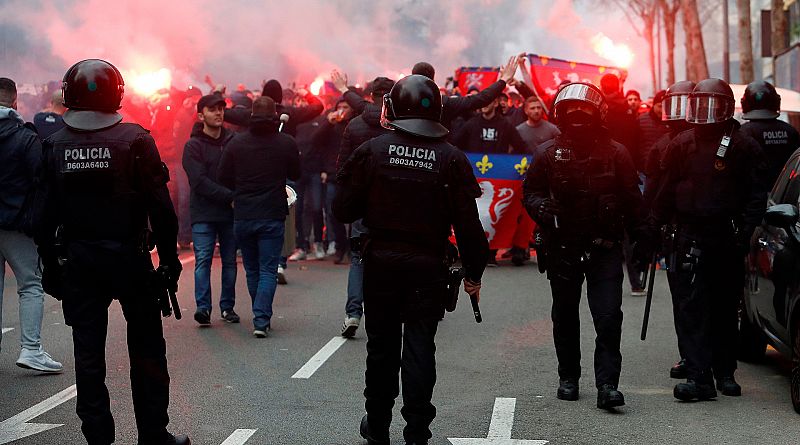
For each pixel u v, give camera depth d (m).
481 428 6.11
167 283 5.28
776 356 8.30
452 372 7.61
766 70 52.53
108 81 5.18
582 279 6.64
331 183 14.16
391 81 8.32
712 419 6.29
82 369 5.18
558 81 16.47
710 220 6.68
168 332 9.18
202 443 5.82
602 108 6.38
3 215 7.32
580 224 6.43
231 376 7.47
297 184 14.56
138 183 5.16
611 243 6.47
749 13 27.38
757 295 7.39
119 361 7.93
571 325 6.72
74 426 6.17
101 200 5.13
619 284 6.50
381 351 5.39
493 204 13.36
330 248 15.87
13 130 7.34
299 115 13.50
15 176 7.34
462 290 11.52
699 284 6.75
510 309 10.30
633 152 12.57
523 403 6.70
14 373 7.64
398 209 5.21
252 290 9.40
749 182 6.66
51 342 8.80
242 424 6.21
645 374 7.54
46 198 5.14
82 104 5.18
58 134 5.18
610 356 6.48
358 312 8.88
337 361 7.98
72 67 5.20
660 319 9.79
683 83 7.07
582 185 6.39
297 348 8.48
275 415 6.41
